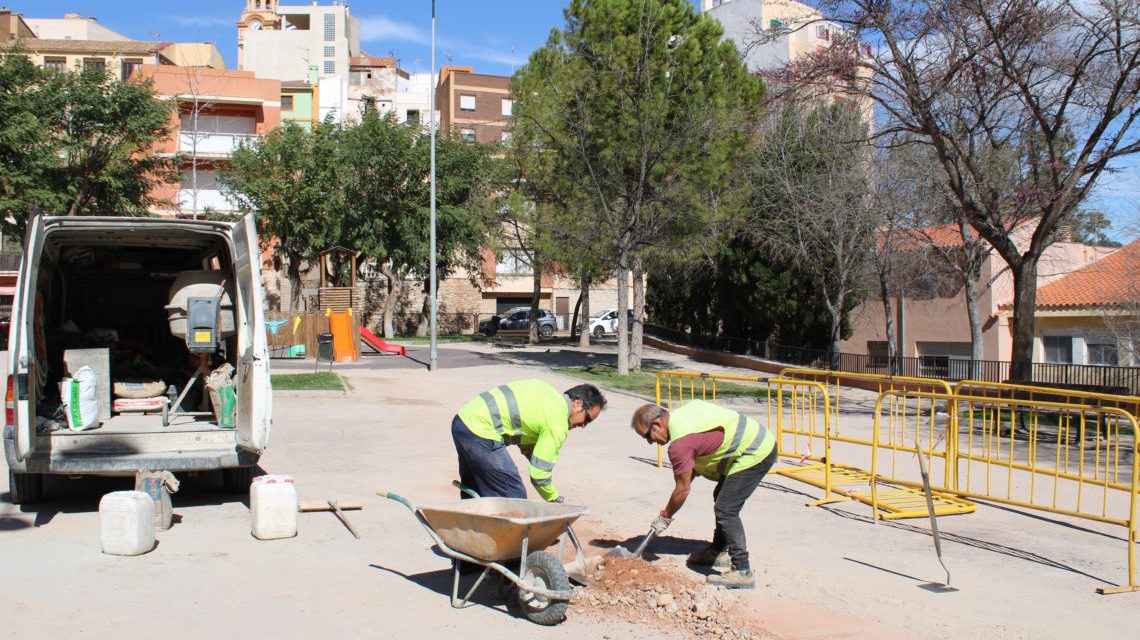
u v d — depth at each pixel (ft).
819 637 16.94
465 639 16.38
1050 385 53.31
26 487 26.48
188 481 30.99
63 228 26.02
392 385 67.15
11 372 24.22
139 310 33.96
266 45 255.29
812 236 90.68
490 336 154.61
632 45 71.20
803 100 60.29
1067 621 18.16
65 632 16.24
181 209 132.05
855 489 31.76
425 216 133.69
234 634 16.38
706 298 119.55
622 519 26.76
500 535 16.87
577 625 17.24
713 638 16.67
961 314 113.29
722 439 19.83
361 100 224.33
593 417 19.81
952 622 17.98
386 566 21.11
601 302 199.00
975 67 53.42
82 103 98.84
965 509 28.71
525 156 78.74
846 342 127.65
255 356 26.09
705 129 71.61
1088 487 33.40
